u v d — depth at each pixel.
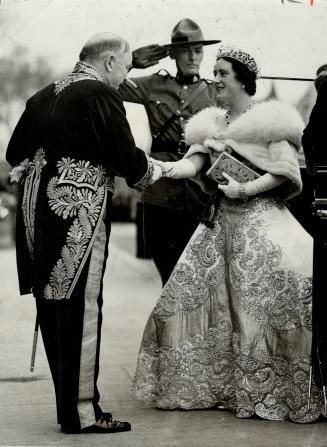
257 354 4.12
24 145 4.05
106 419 3.94
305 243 4.20
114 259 8.59
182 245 4.87
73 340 3.86
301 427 3.99
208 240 4.34
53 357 3.90
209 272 4.32
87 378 3.89
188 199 4.82
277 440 3.78
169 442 3.75
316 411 4.05
